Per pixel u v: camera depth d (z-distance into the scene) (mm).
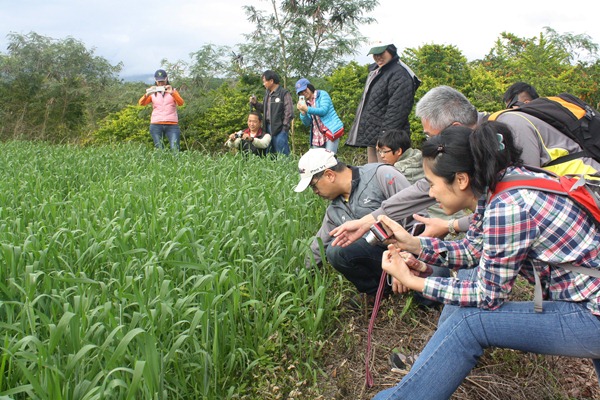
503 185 2244
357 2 12211
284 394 3252
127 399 2328
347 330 3781
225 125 12055
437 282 2443
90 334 2699
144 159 8344
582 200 2176
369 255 3959
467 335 2400
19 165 7500
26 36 16625
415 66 11547
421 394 2430
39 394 2320
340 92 11570
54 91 16203
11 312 2875
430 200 3518
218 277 3391
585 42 13508
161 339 3062
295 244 3902
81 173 7211
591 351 2238
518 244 2199
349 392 3348
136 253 3764
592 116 3008
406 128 6930
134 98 15812
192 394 2959
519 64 13422
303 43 12289
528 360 3562
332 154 4012
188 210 4309
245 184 5980
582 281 2207
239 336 3383
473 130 2295
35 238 3613
